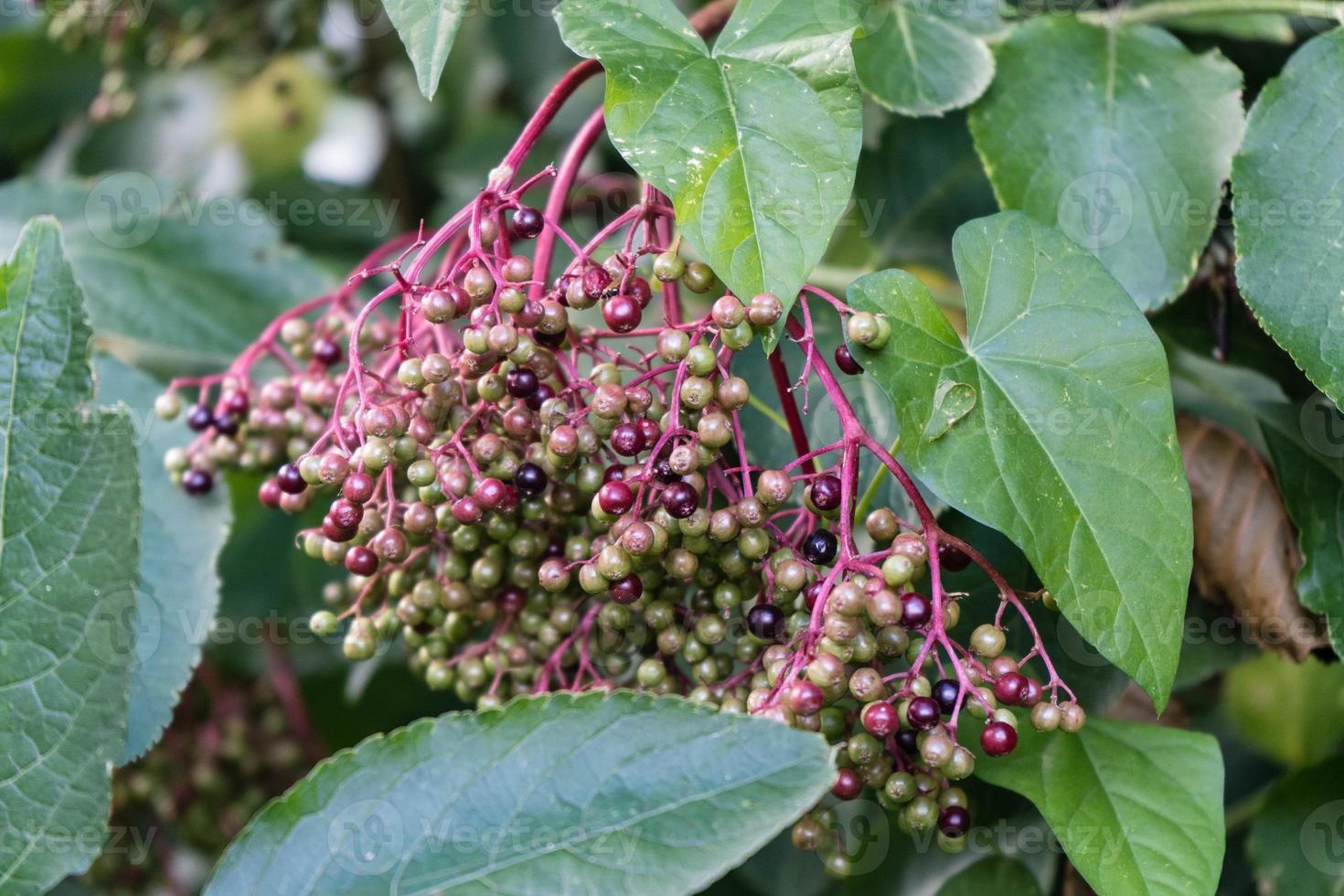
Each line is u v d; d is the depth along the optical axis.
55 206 0.69
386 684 0.77
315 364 0.61
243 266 0.69
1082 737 0.57
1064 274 0.55
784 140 0.54
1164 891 0.54
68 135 0.86
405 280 0.55
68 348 0.56
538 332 0.55
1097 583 0.54
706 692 0.55
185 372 0.69
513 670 0.58
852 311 0.54
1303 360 0.57
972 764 0.54
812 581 0.55
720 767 0.52
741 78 0.55
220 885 0.53
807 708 0.53
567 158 0.57
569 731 0.53
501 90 0.87
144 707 0.60
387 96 0.84
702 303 0.66
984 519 0.54
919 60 0.60
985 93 0.60
